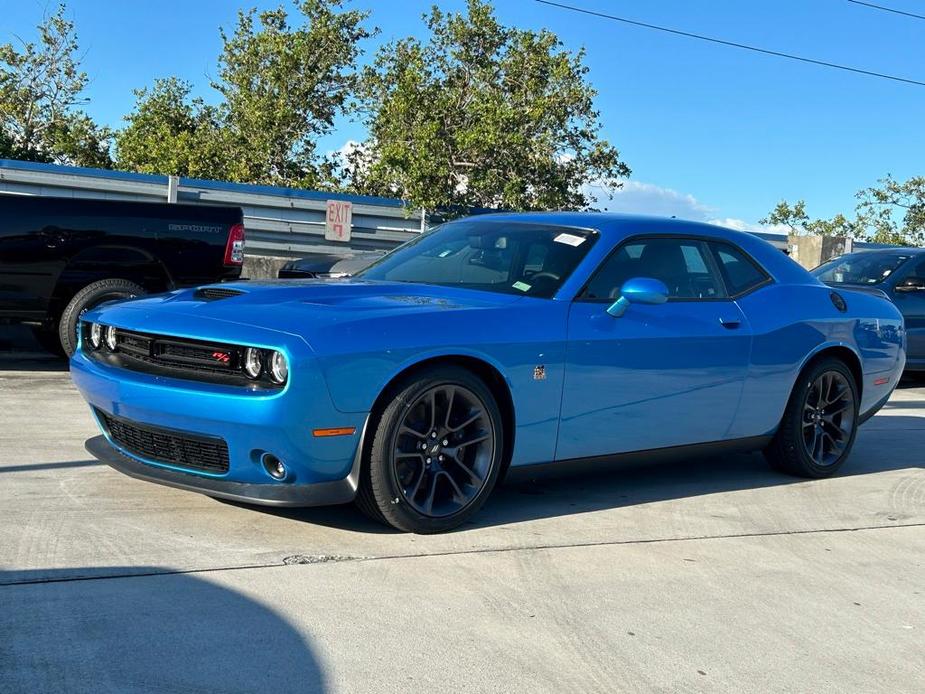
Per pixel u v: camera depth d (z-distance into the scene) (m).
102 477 4.89
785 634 3.49
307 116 28.86
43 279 8.04
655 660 3.18
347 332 3.91
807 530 4.86
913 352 10.85
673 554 4.30
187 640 3.03
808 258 23.91
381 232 20.00
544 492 5.24
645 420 4.92
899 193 37.56
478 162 21.20
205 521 4.24
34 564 3.58
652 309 4.96
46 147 29.97
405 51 26.89
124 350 4.34
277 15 29.69
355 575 3.71
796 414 5.77
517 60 23.16
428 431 4.17
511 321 4.39
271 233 18.69
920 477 6.25
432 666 2.99
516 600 3.60
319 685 2.81
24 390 7.52
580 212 5.51
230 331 3.91
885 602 3.89
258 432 3.78
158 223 8.34
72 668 2.79
